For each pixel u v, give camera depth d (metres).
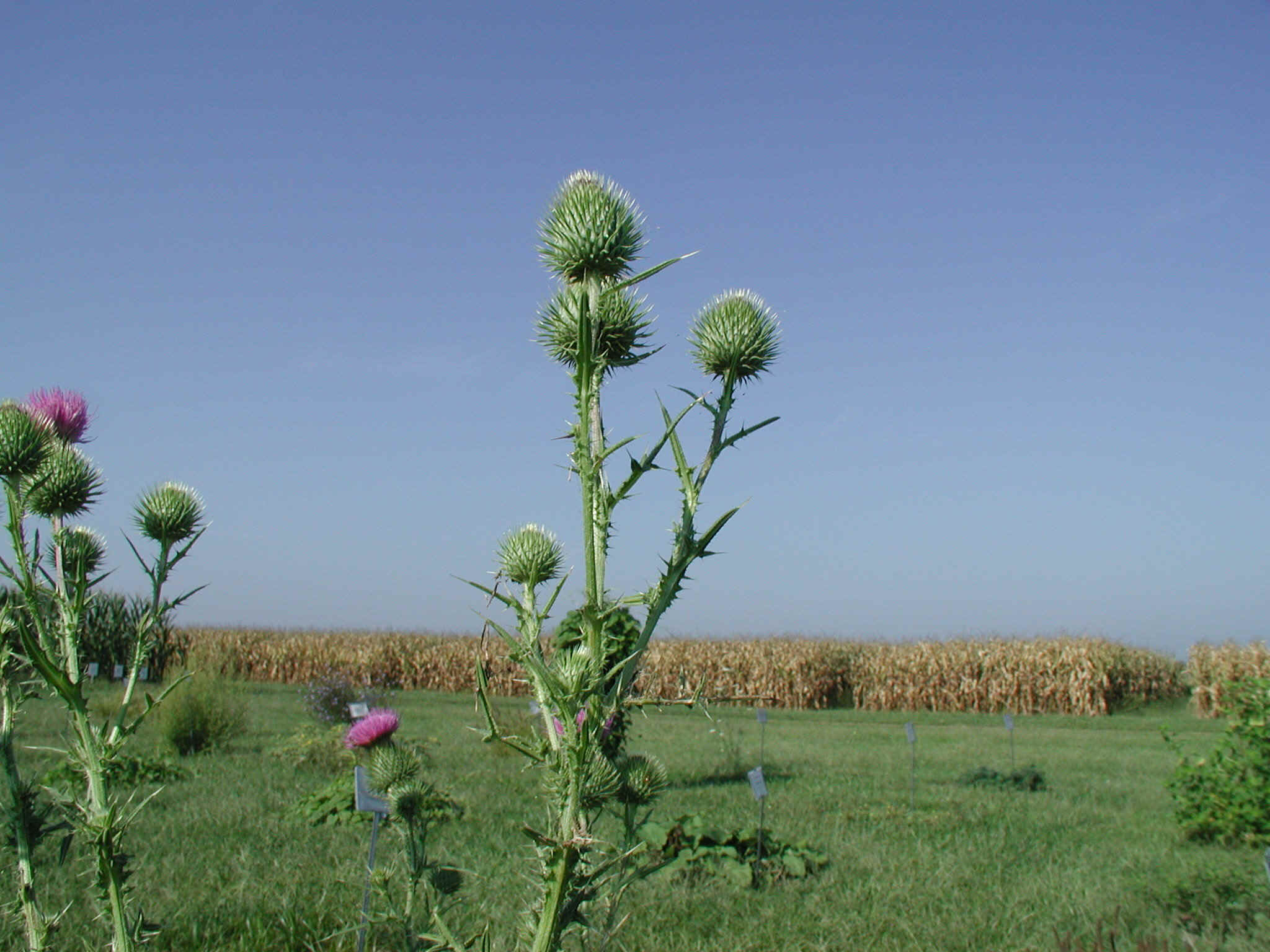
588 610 2.16
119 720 2.81
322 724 17.47
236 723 14.49
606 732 2.25
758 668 31.06
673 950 5.55
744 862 7.61
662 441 2.33
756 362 2.77
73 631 2.77
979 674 30.55
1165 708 30.44
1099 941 5.02
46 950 2.92
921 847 8.44
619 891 2.58
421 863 3.53
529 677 2.36
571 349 2.66
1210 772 8.88
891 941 5.90
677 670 29.92
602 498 2.21
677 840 7.98
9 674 2.90
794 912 6.45
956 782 12.80
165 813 8.99
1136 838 9.05
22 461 2.80
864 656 31.75
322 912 5.59
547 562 2.99
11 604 2.83
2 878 5.79
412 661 34.91
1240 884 6.35
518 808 9.64
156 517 3.11
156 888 6.20
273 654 35.25
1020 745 18.11
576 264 2.65
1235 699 9.23
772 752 16.12
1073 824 9.81
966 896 6.88
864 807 10.61
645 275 2.31
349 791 9.37
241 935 5.37
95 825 2.68
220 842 7.80
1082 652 29.14
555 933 2.09
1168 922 6.03
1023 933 5.90
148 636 2.91
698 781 12.74
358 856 7.31
